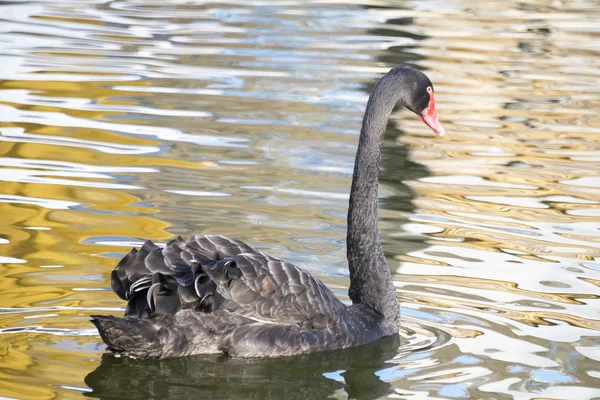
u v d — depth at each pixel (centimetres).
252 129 1638
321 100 1816
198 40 2283
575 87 2003
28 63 2016
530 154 1594
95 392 813
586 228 1260
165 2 2745
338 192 1357
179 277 851
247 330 887
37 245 1136
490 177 1476
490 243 1204
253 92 1861
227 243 913
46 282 1036
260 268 906
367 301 1000
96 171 1405
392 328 984
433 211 1321
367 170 1013
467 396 828
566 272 1121
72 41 2236
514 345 939
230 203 1301
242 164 1462
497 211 1324
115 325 828
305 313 921
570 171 1510
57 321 944
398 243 1199
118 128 1614
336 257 1141
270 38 2311
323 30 2409
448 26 2503
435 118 1034
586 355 913
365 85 1920
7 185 1331
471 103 1873
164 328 852
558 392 835
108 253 1120
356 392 851
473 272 1115
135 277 852
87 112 1698
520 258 1156
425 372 884
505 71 2109
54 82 1880
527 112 1830
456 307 1029
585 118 1798
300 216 1263
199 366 880
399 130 1730
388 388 852
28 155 1459
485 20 2595
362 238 1008
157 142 1551
